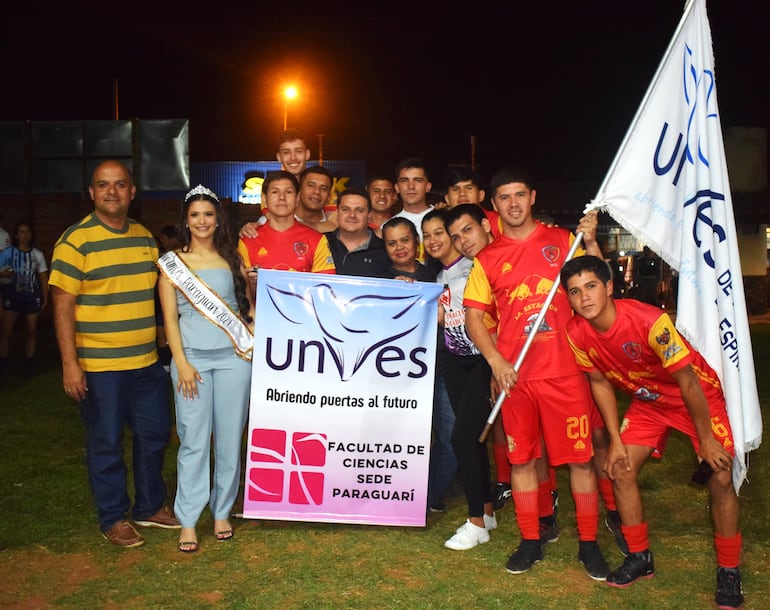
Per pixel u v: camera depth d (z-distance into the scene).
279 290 4.82
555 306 4.32
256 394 4.82
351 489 4.87
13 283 10.38
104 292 4.66
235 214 19.34
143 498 5.02
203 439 4.70
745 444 4.08
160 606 3.95
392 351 4.86
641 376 4.08
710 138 4.17
